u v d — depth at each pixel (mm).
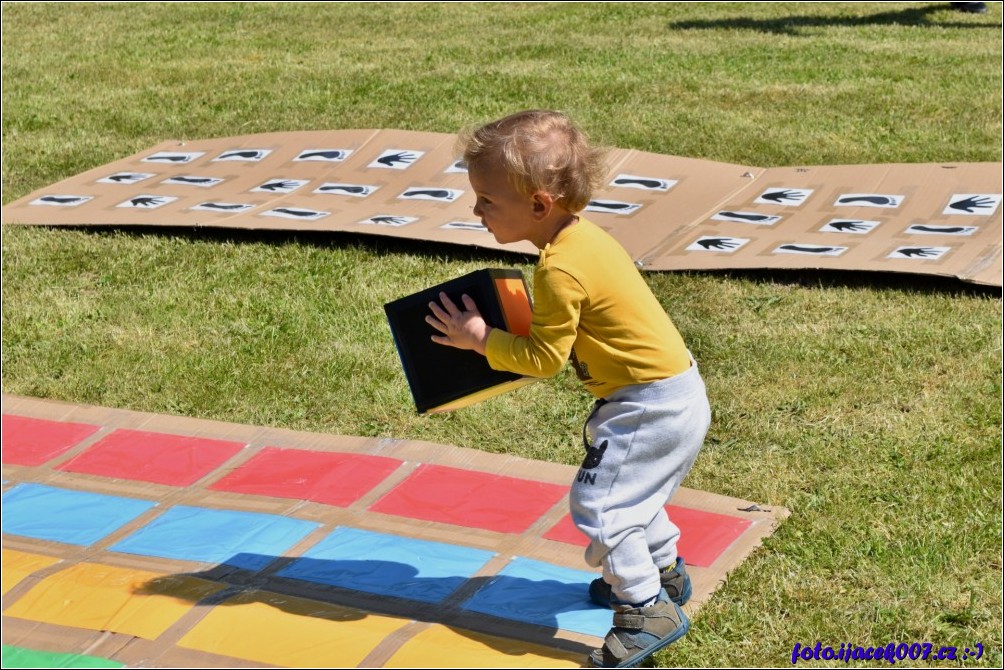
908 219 7672
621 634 3365
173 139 10875
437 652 3480
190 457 5062
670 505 4465
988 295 6566
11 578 4008
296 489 4715
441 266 7273
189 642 3588
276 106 11922
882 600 3836
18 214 8484
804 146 9859
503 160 3109
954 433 5059
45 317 6730
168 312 6762
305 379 5832
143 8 19000
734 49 14195
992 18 16781
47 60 14617
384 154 9344
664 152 9773
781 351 5969
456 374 3387
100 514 4578
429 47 14820
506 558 4113
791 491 4594
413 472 4809
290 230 7762
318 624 3658
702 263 7098
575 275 3115
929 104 11141
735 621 3705
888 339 6066
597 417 3316
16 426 5430
